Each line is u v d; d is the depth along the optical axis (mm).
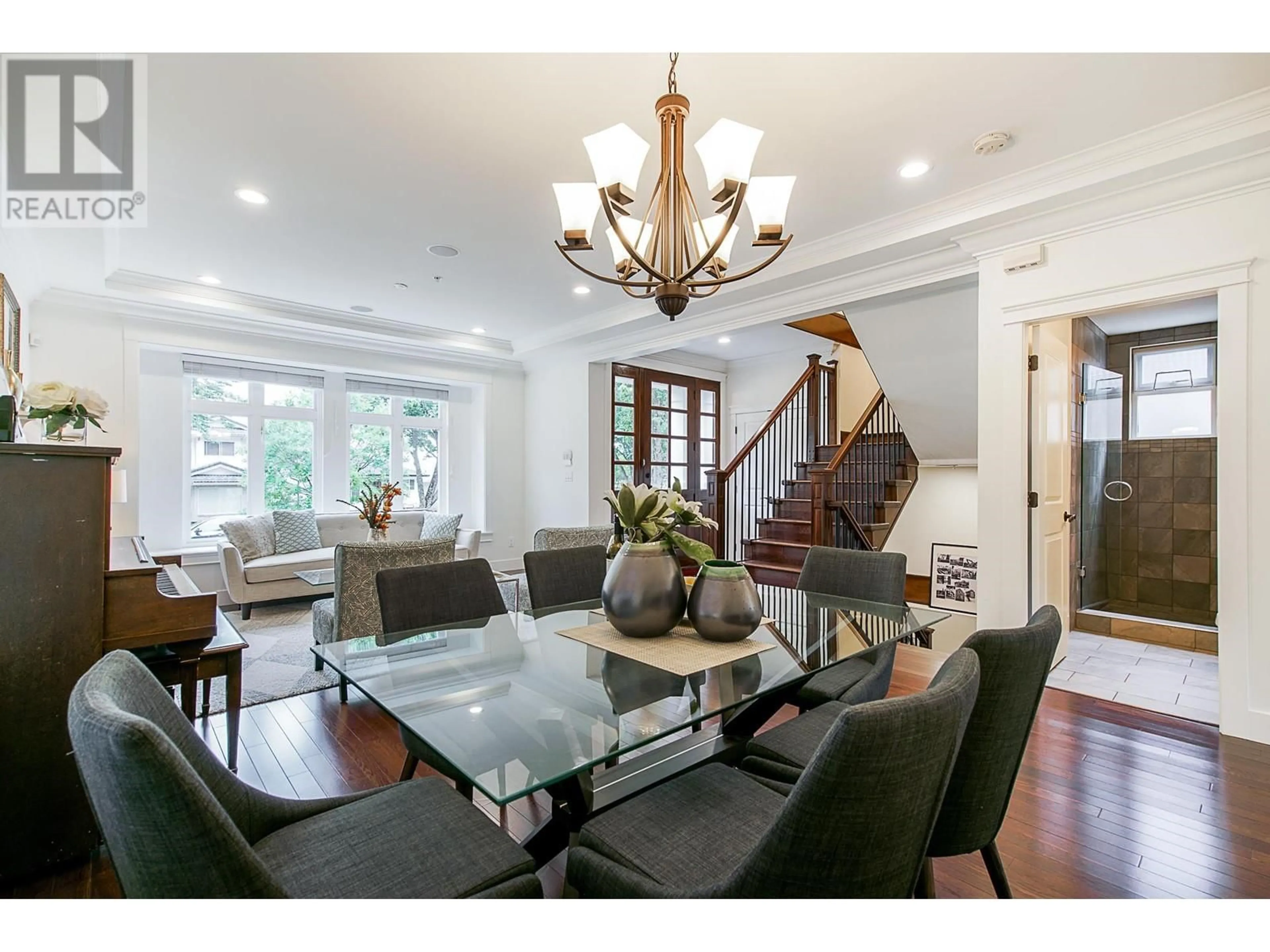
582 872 1068
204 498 5449
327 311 5172
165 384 5207
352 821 1239
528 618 2291
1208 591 4535
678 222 1796
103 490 1766
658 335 5340
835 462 5152
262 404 5750
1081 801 2104
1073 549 4242
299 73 2061
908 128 2424
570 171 2758
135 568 1855
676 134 1776
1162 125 2395
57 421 2236
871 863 874
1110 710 2934
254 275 4230
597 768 2066
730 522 6781
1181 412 4723
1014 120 2365
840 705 1927
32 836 1643
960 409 4648
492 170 2752
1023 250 3121
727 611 1757
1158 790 2178
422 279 4305
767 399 7531
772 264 3707
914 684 3357
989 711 1235
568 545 3533
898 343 4348
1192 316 4547
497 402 6840
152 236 3482
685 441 7531
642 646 1833
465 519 7035
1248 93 2195
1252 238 2492
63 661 1688
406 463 6645
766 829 1191
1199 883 1668
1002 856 1794
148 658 1987
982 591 3320
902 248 3406
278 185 2887
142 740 719
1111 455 4984
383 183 2873
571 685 1639
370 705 3025
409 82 2117
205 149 2553
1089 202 2803
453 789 1414
